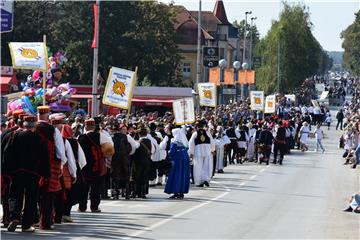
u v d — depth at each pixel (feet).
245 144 242.78
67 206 98.68
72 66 421.59
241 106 346.13
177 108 159.12
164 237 88.33
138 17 442.09
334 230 100.37
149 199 132.77
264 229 98.89
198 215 111.34
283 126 242.99
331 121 555.69
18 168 87.61
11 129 90.94
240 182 174.60
